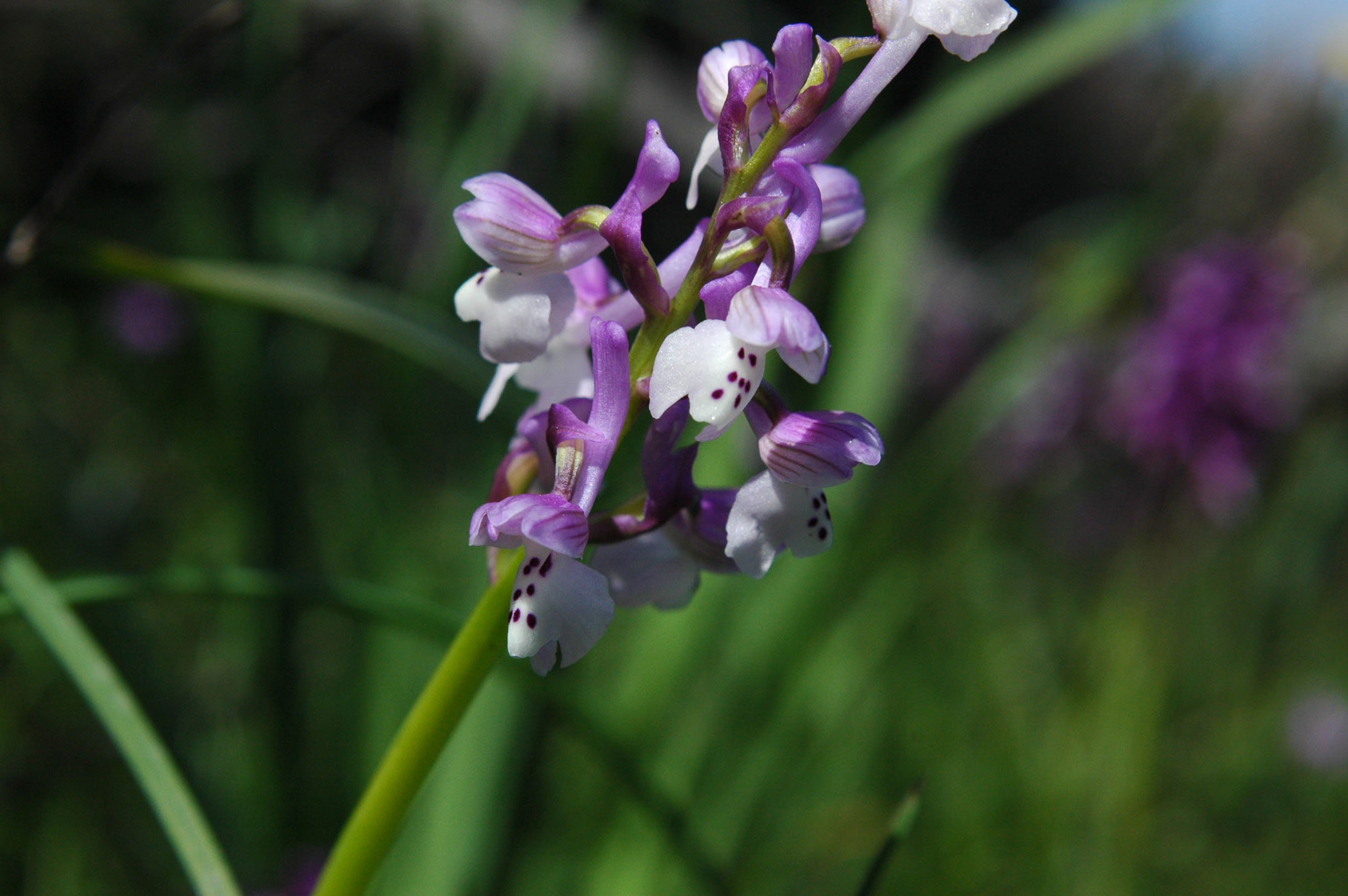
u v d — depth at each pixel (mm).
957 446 559
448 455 651
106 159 1011
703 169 290
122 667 488
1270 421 786
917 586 617
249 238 565
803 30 281
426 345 381
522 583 281
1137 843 661
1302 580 932
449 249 504
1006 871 658
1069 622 903
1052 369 819
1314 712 859
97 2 1184
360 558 578
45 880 542
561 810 553
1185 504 772
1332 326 1077
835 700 586
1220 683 895
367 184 1045
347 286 379
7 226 371
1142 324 795
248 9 358
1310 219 1080
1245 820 822
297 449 556
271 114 542
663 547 296
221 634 583
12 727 594
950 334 1101
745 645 507
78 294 903
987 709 748
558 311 286
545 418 289
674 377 277
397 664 516
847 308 520
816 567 511
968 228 1780
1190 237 952
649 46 1230
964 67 556
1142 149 1706
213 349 523
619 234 280
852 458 283
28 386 828
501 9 922
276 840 521
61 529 763
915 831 664
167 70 354
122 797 587
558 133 897
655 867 456
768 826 542
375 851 287
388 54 1032
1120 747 659
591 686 620
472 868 426
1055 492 926
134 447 851
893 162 486
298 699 528
